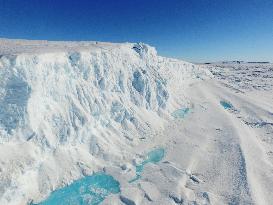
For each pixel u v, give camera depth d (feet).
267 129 119.65
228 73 348.38
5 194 57.72
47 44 110.83
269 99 182.70
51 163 71.15
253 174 78.02
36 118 72.18
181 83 186.50
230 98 176.65
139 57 132.77
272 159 89.81
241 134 105.91
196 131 109.40
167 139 100.27
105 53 106.73
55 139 75.25
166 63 180.34
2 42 105.40
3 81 69.87
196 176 76.95
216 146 95.86
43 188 66.08
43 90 77.00
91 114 89.04
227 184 73.36
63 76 85.56
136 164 82.12
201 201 65.72
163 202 65.31
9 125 67.67
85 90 90.94
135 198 65.72
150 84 121.29
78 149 79.46
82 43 124.47
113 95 101.96
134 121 102.32
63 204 63.57
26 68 73.72
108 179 74.08
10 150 65.00
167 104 128.16
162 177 74.69
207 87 211.41
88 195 67.21
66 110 81.56
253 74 343.46
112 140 89.66
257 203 64.75
